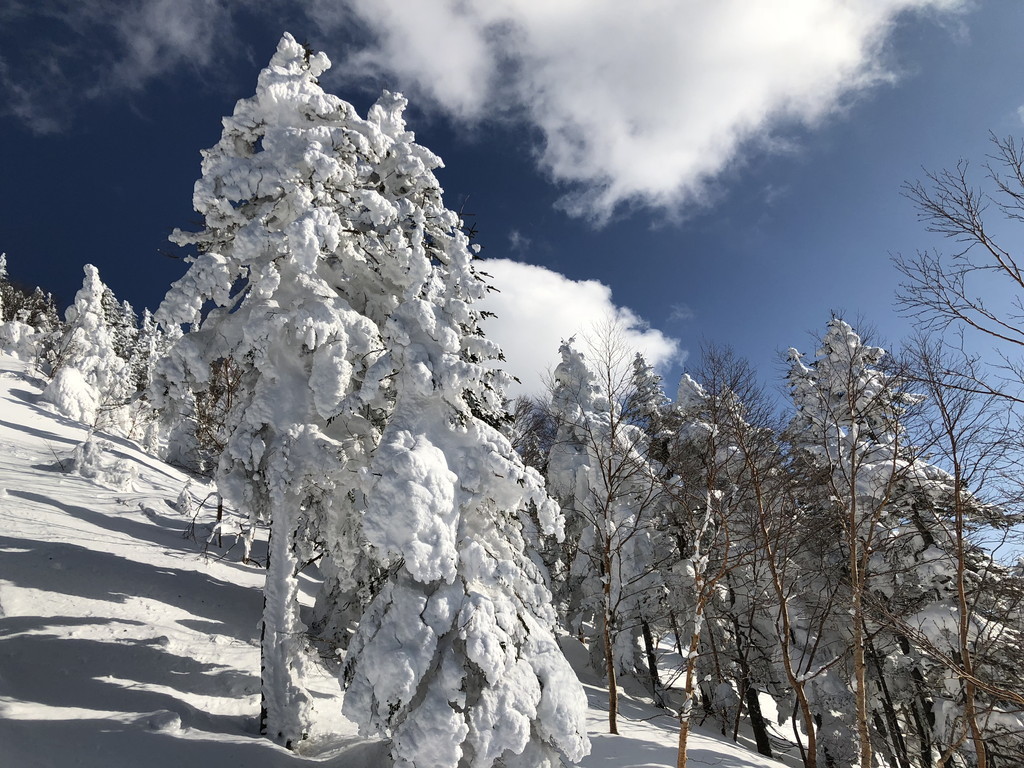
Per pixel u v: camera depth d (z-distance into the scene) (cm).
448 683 866
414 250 1193
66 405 3869
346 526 1307
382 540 902
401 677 838
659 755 1477
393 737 846
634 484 2198
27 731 892
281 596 1121
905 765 1902
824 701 1975
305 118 1346
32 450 2759
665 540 2356
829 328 2006
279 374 1231
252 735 1063
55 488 2266
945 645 1594
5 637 1167
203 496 2911
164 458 4088
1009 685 1388
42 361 4925
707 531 1820
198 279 1163
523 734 845
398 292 1430
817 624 2095
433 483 938
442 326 1057
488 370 1109
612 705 1614
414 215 1388
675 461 2098
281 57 1373
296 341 1253
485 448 1031
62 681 1082
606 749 1448
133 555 1752
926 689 1859
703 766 1487
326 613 1406
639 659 2358
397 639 884
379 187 1476
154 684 1152
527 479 1000
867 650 1923
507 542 1056
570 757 891
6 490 2053
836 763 1883
